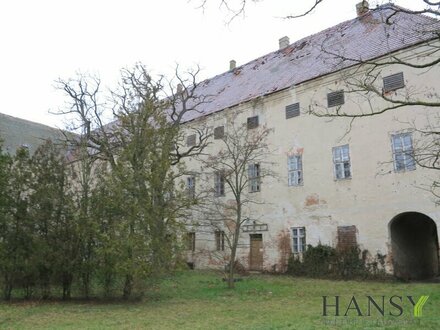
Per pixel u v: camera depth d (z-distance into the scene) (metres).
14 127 39.12
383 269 17.27
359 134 18.94
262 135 22.25
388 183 17.61
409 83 17.45
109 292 12.60
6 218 11.96
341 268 18.50
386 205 17.52
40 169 12.68
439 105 8.93
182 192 13.41
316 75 21.20
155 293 13.91
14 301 12.00
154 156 12.75
